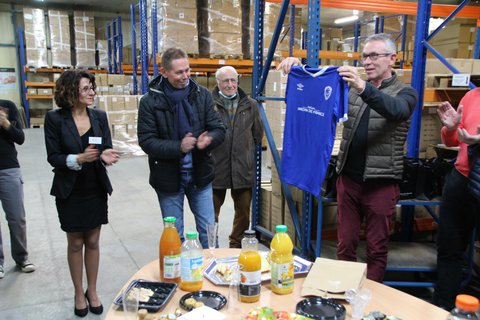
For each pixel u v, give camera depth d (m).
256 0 3.55
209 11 6.21
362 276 1.61
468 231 2.48
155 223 4.54
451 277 2.51
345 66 2.13
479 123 2.23
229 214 4.89
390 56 2.27
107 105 7.95
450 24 10.40
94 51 12.88
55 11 12.32
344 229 2.52
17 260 3.30
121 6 14.12
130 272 3.34
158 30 6.20
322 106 2.27
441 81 3.75
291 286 1.54
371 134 2.32
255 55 3.63
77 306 2.63
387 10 5.77
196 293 1.51
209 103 2.59
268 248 3.83
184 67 2.37
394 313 1.42
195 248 1.60
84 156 2.28
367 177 2.33
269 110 5.48
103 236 4.14
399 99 2.15
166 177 2.47
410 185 2.73
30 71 12.83
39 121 13.51
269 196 3.89
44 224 4.45
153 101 2.43
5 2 13.35
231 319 1.36
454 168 2.43
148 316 1.36
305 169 2.46
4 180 3.07
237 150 3.33
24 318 2.64
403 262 2.92
